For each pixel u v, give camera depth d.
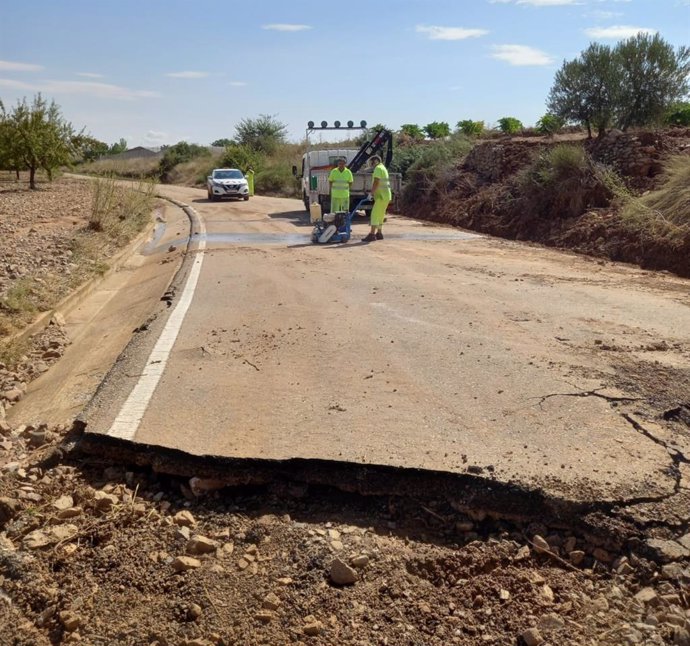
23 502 4.09
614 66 19.39
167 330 7.93
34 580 3.39
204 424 4.94
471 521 3.88
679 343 6.92
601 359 6.39
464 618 3.12
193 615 3.15
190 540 3.69
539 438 4.62
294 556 3.57
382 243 15.84
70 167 38.25
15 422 5.96
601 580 3.39
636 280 10.73
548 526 3.75
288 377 6.09
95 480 4.46
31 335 8.86
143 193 28.09
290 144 54.22
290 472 4.26
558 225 15.75
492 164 21.19
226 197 33.12
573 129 24.38
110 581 3.41
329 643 2.98
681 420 4.95
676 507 3.73
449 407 5.25
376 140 20.19
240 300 9.52
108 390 5.84
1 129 34.94
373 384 5.84
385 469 4.14
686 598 3.19
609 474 4.04
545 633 3.00
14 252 13.72
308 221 21.30
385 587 3.32
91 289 12.12
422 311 8.56
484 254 13.85
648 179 15.72
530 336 7.28
